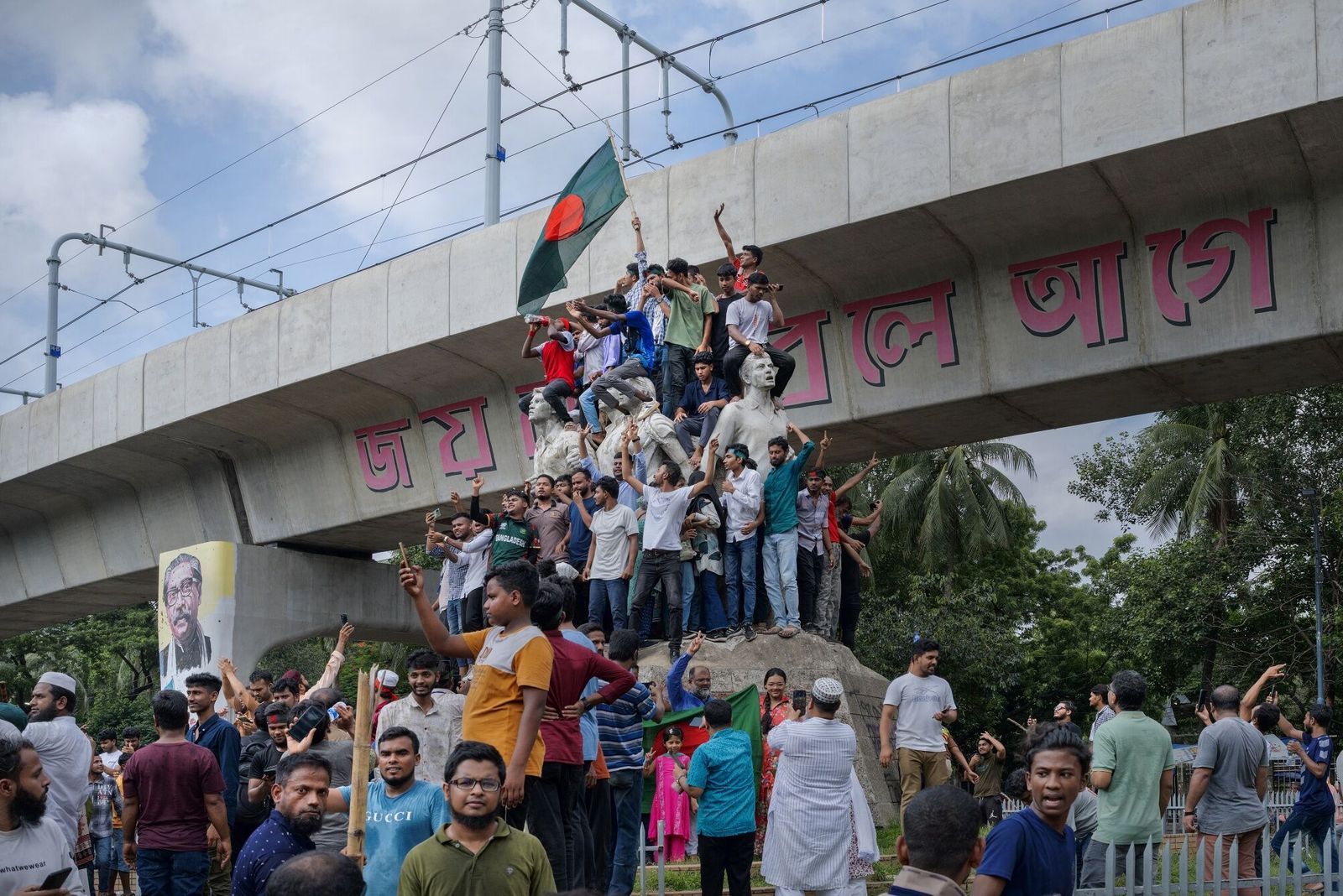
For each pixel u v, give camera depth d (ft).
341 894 14.35
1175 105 54.95
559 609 24.22
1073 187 59.26
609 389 54.34
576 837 25.02
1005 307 64.85
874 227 64.03
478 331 78.48
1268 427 102.53
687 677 46.91
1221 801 31.17
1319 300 56.29
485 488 87.40
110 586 114.11
